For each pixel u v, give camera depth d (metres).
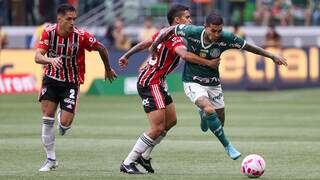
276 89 80.69
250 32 99.38
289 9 102.81
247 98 73.50
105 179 30.66
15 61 78.94
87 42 32.97
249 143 42.75
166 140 44.06
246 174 30.86
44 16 96.94
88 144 42.62
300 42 101.50
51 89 33.12
